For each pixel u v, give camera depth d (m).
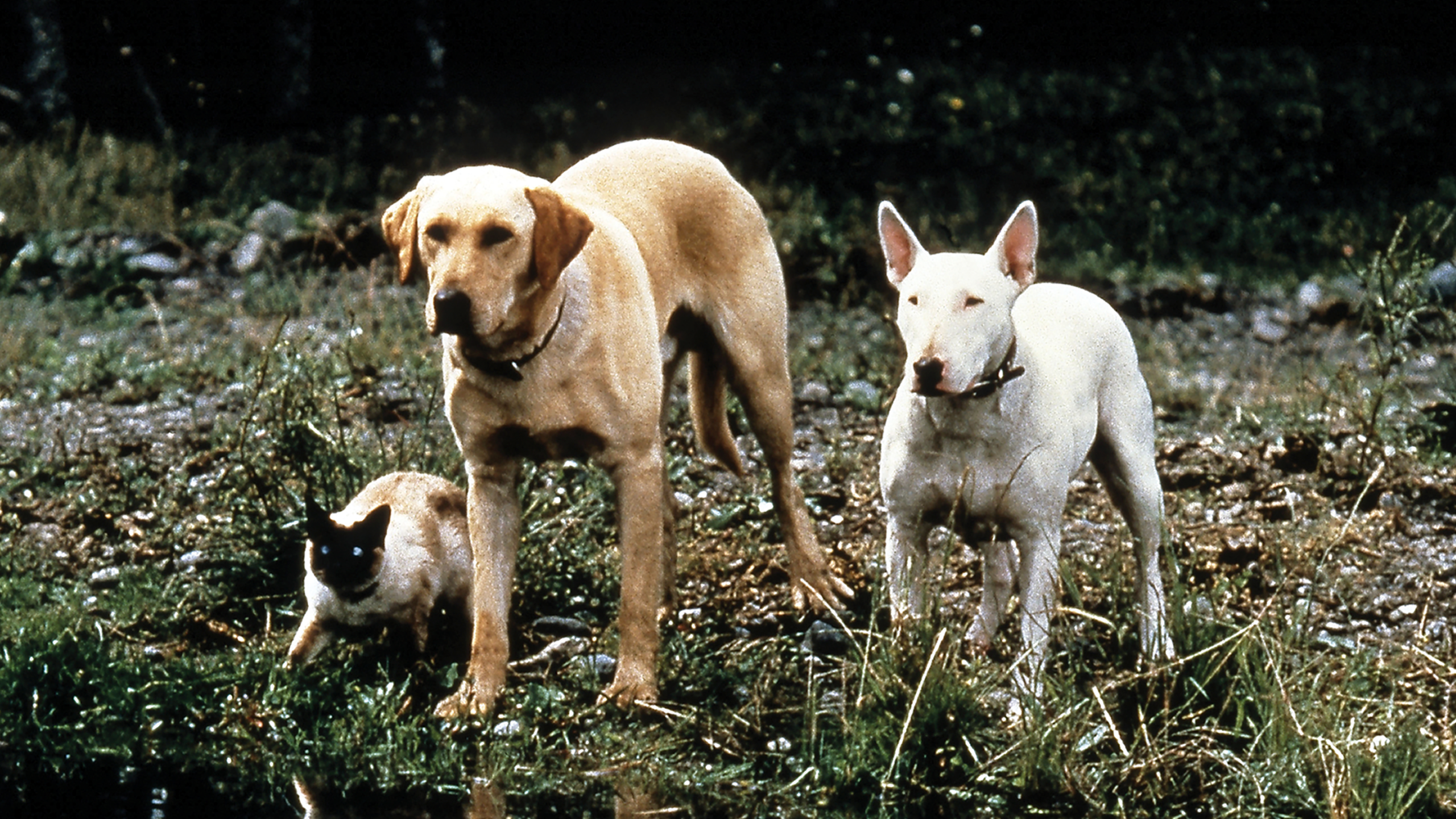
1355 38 26.31
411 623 6.93
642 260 6.80
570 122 21.12
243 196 17.89
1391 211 19.42
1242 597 7.82
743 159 20.11
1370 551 8.55
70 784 6.09
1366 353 14.66
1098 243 18.50
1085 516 9.23
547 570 7.70
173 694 6.64
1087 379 6.71
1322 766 5.88
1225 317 16.23
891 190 19.30
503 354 6.24
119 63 21.80
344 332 13.23
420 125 20.67
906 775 6.11
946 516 6.53
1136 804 5.93
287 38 20.91
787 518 7.78
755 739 6.47
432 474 8.35
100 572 8.08
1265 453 10.46
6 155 17.59
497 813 5.90
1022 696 6.26
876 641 7.21
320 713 6.57
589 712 6.57
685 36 25.16
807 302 15.52
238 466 9.20
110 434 10.46
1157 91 22.30
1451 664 6.90
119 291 14.59
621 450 6.55
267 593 7.66
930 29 25.45
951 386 5.94
